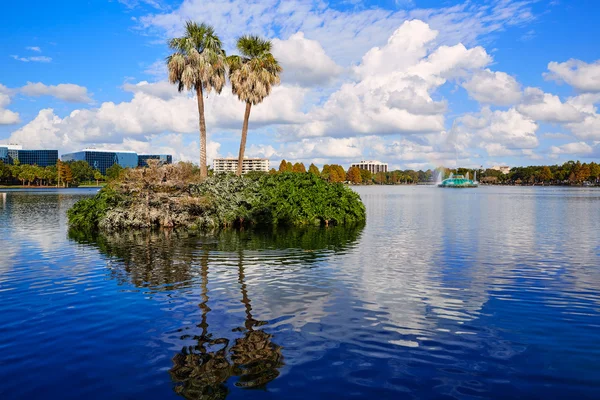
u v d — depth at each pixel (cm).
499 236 1802
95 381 489
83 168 14525
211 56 2888
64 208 3691
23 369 521
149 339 614
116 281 972
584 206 4003
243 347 583
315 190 2477
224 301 805
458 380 490
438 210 3522
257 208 2384
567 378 496
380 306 775
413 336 626
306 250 1443
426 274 1048
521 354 563
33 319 706
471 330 653
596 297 841
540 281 974
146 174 2255
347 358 548
